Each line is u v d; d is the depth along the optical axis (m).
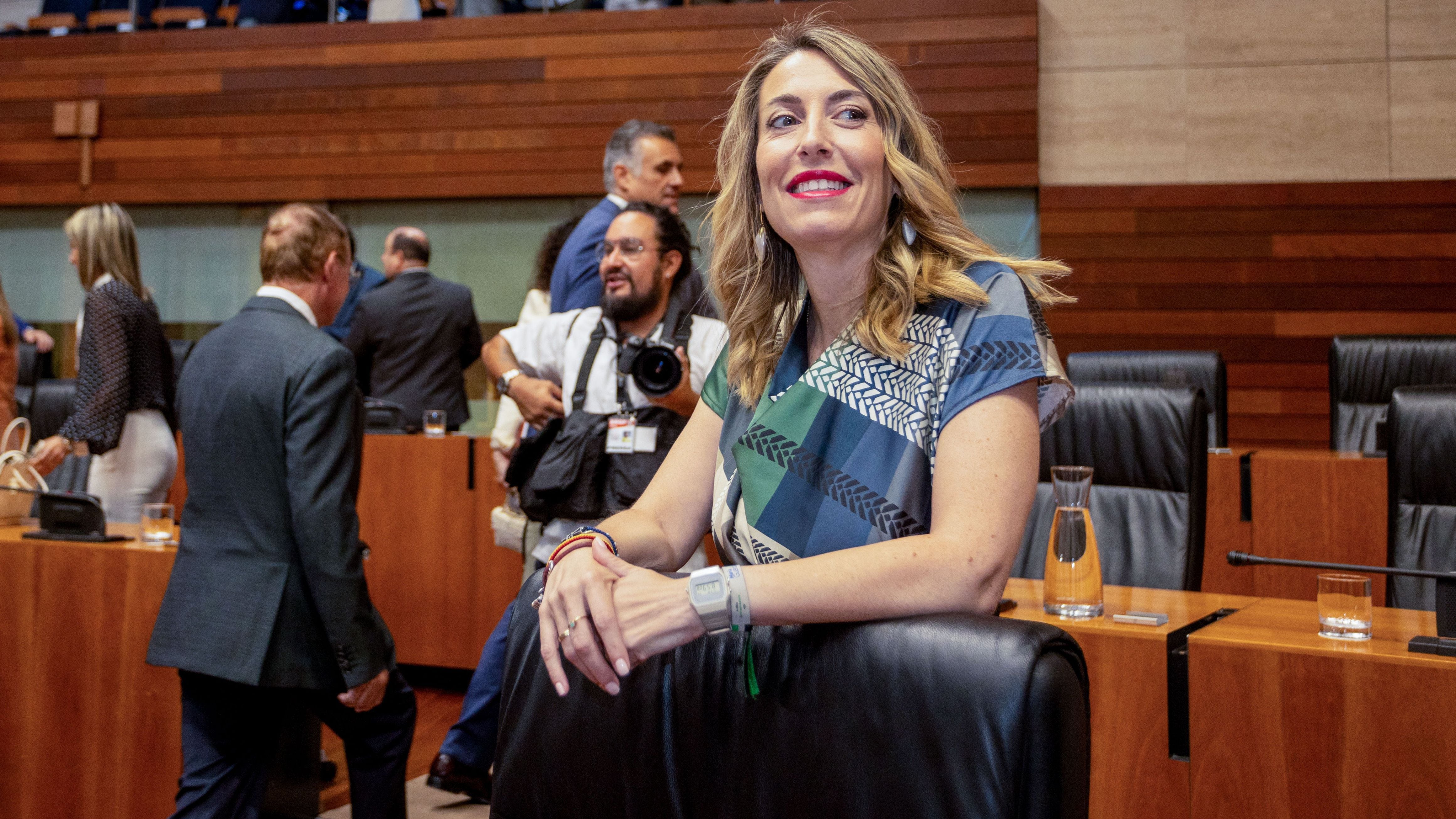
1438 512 2.03
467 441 3.70
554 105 5.95
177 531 2.72
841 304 1.05
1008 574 0.87
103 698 2.38
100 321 2.91
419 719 3.41
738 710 0.80
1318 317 5.55
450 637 3.69
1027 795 0.69
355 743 2.12
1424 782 1.35
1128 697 1.57
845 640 0.77
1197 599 1.89
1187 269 5.64
